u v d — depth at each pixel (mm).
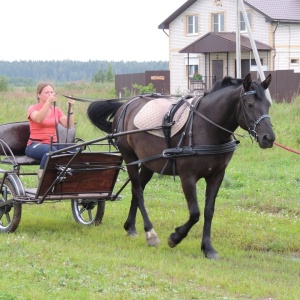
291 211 12414
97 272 7852
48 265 8086
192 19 51938
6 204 10398
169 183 15047
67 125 10672
